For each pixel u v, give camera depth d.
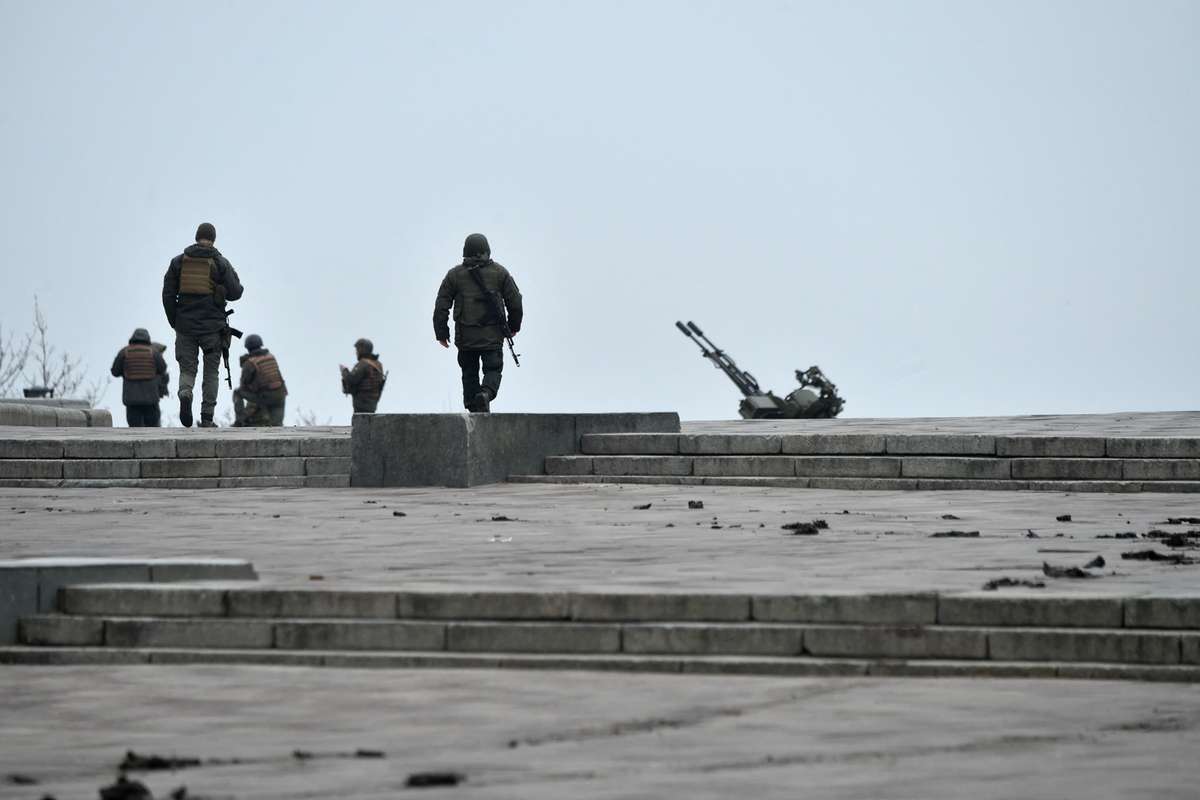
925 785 19.30
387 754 21.25
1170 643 26.41
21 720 23.77
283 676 26.92
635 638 27.73
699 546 37.78
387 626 28.39
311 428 71.88
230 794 19.12
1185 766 20.20
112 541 39.53
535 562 34.44
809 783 19.45
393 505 50.28
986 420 70.88
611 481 58.38
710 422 74.44
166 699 25.16
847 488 55.69
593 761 20.73
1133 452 54.56
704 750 21.31
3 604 29.31
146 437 62.16
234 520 45.41
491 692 25.34
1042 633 26.80
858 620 27.84
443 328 65.94
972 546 37.56
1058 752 21.02
